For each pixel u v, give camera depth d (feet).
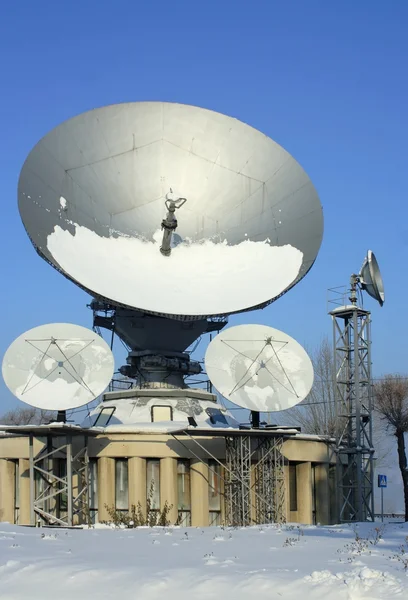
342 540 98.02
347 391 188.03
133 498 154.20
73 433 147.54
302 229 158.30
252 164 161.07
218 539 101.40
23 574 68.33
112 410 169.48
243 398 154.30
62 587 64.54
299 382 159.33
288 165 161.07
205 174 160.25
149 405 167.53
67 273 139.64
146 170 158.20
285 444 167.12
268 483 156.35
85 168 152.97
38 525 145.48
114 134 156.35
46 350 151.43
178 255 156.15
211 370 155.12
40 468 152.87
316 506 173.37
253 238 159.43
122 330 170.60
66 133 151.02
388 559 75.72
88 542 97.45
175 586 63.31
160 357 170.60
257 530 120.57
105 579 66.28
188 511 157.99
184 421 164.04
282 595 59.57
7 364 148.46
